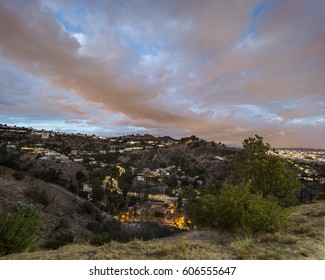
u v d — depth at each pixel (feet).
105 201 285.23
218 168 460.14
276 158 48.06
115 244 22.66
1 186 90.79
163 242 23.50
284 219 26.23
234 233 25.90
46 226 70.44
